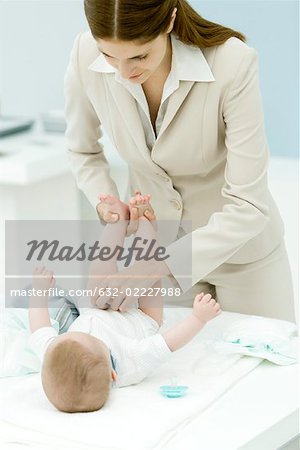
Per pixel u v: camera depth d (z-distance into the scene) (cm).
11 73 420
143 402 183
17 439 171
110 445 164
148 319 210
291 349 209
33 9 405
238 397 187
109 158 383
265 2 364
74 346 179
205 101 206
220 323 225
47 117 403
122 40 180
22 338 208
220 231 206
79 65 220
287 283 240
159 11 181
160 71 207
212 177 226
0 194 367
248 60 203
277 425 175
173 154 216
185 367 201
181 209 229
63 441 168
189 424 175
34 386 193
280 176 351
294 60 365
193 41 203
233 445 165
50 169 366
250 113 204
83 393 177
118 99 212
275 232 234
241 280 236
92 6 180
